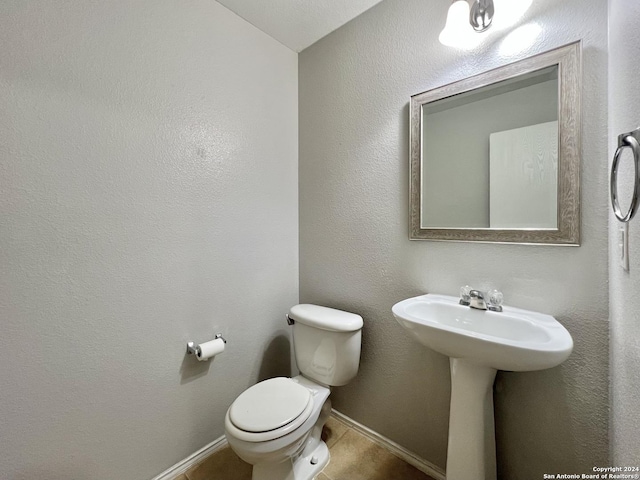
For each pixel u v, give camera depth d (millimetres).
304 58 1861
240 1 1463
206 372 1471
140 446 1249
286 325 1882
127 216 1197
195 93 1401
